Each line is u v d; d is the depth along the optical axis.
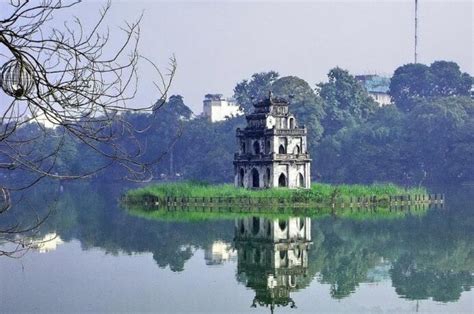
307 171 158.75
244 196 144.38
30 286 63.47
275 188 152.12
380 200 148.62
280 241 94.12
